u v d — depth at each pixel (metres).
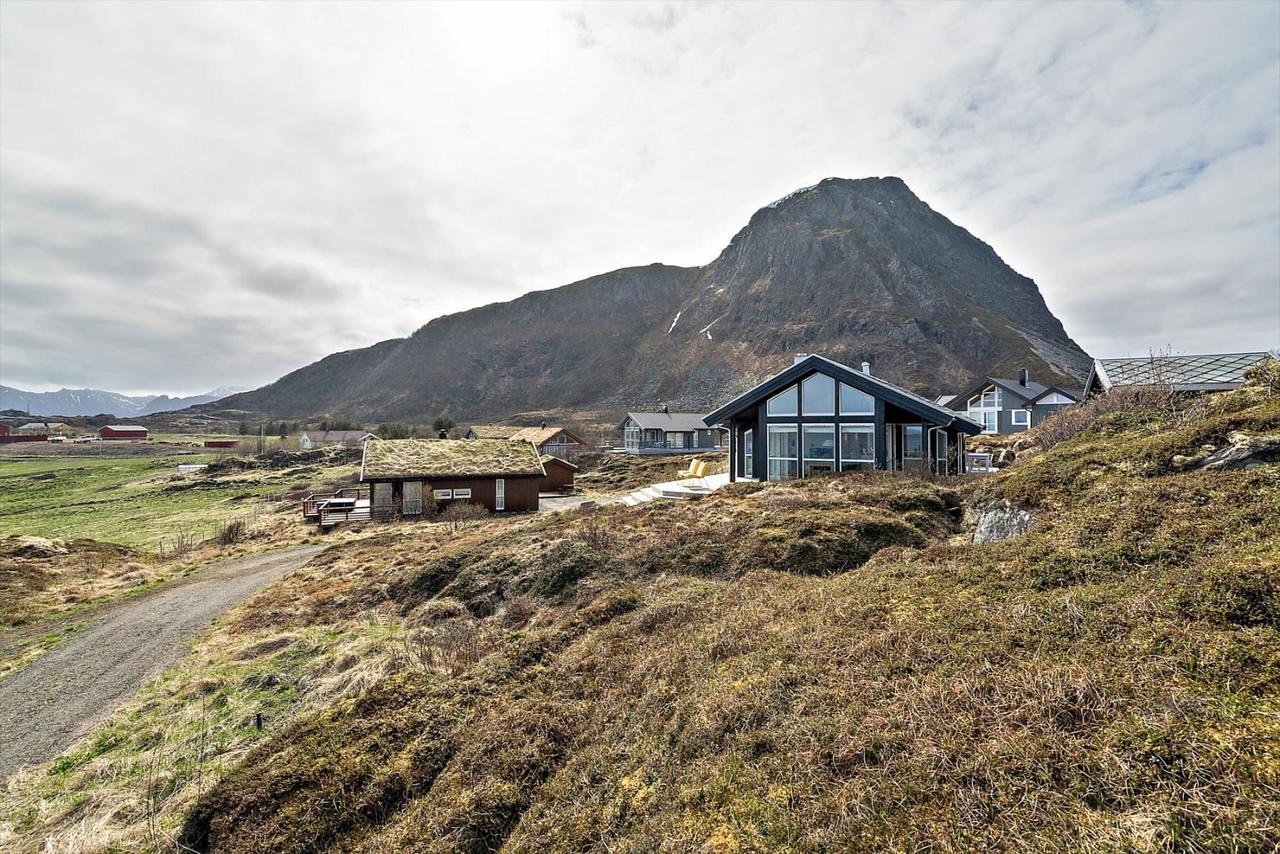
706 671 5.60
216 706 8.70
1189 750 2.78
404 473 29.64
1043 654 4.00
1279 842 2.28
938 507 12.91
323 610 13.36
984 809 2.84
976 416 50.81
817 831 3.00
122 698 9.36
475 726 6.12
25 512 37.47
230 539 24.62
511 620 10.63
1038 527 7.60
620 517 16.39
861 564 10.09
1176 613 4.05
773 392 21.17
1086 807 2.70
